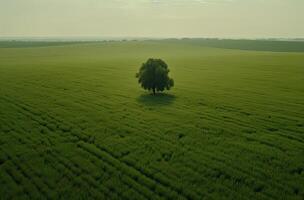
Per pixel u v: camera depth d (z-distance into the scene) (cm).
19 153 2097
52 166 1903
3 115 3064
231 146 2220
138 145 2256
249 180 1705
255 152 2103
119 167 1891
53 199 1535
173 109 3306
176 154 2084
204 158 2012
